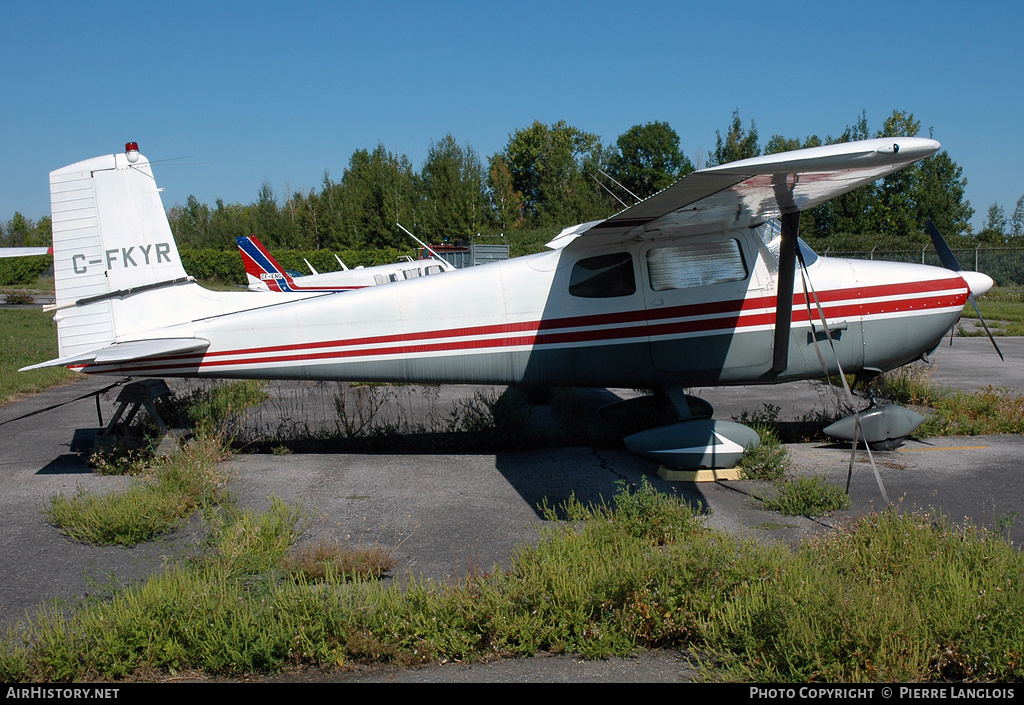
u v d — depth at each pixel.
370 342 6.79
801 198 5.18
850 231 37.31
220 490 5.69
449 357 6.78
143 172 6.77
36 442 7.86
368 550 4.43
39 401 10.61
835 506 5.14
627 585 3.54
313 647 3.25
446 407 9.51
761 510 5.24
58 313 6.73
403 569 4.26
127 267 6.77
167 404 7.83
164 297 6.84
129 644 3.25
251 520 4.65
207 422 7.44
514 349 6.73
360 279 18.75
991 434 7.41
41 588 4.08
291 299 7.04
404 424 8.27
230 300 6.95
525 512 5.28
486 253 29.47
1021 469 6.06
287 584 3.73
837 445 7.08
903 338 6.85
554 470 6.34
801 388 10.49
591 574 3.73
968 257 30.72
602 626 3.42
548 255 6.75
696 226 6.18
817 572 3.64
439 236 48.50
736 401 9.56
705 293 6.57
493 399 9.33
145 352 6.11
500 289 6.72
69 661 3.16
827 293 6.70
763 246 6.60
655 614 3.41
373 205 49.94
